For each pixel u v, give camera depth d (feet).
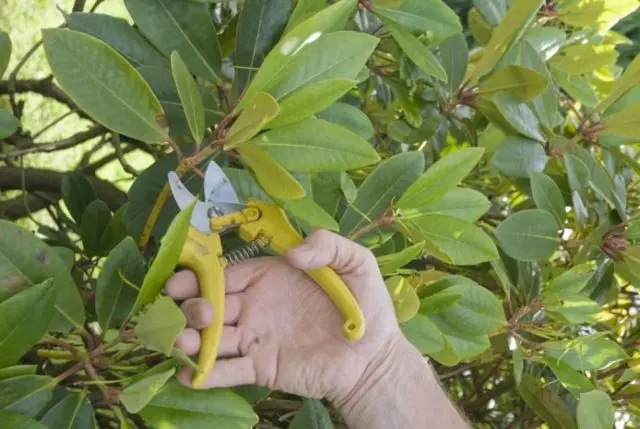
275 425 4.16
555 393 4.02
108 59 2.67
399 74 3.97
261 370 2.90
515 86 3.74
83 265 3.88
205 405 2.73
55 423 2.64
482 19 4.21
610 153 4.09
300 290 2.99
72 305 2.74
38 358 3.34
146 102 2.74
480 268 4.28
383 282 3.02
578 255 3.99
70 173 3.98
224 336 2.89
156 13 3.08
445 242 3.26
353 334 2.83
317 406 2.95
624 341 4.65
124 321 2.68
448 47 3.90
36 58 6.68
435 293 3.37
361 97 4.10
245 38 3.14
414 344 3.24
